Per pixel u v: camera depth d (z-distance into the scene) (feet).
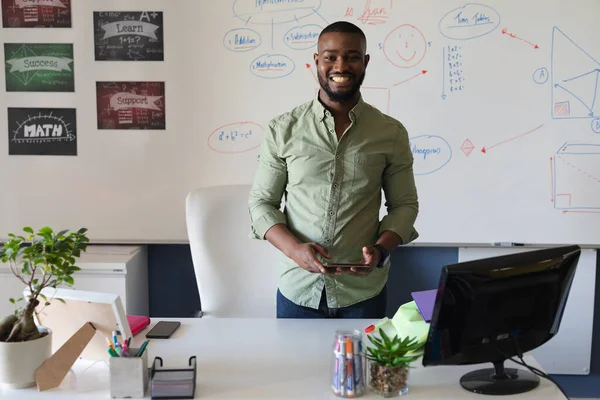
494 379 4.66
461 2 8.47
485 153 8.70
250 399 4.37
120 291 8.11
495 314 4.44
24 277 7.94
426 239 8.87
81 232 4.72
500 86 8.59
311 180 6.14
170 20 8.53
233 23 8.55
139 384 4.37
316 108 6.22
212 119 8.71
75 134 8.70
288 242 5.75
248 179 8.83
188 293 9.36
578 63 8.54
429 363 4.48
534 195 8.75
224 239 7.26
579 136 8.64
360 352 4.44
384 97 8.66
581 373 9.09
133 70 8.61
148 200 8.86
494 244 8.82
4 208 8.80
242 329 5.82
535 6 8.45
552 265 4.54
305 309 6.37
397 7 8.49
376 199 6.37
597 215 8.73
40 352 4.54
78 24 8.50
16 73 8.56
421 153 8.73
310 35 8.56
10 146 8.70
